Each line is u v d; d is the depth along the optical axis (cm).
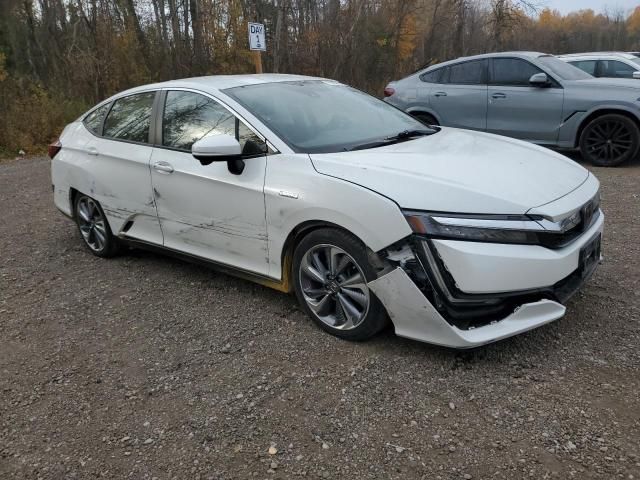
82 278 488
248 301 420
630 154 800
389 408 287
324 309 361
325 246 345
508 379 305
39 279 491
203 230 416
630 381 297
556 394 290
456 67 916
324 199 334
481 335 301
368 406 290
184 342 366
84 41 1956
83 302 438
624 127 794
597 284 413
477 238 297
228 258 409
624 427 263
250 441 270
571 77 844
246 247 391
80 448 273
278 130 381
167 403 303
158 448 270
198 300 428
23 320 412
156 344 366
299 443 266
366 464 251
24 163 1173
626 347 329
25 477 256
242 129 390
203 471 253
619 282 415
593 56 1160
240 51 2100
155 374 331
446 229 299
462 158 356
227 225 396
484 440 261
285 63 2244
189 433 278
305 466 252
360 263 329
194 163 413
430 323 307
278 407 293
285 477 247
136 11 2105
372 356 334
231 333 373
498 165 350
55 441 279
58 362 351
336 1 2288
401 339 350
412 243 304
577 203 330
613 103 789
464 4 2839
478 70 894
